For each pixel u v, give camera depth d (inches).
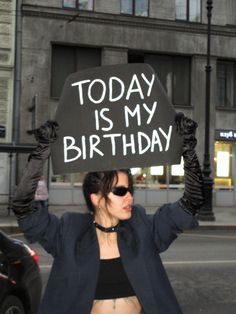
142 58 1098.1
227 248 567.8
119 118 121.7
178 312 117.1
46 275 392.2
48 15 1008.2
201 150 1104.8
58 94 1032.2
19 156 964.0
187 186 118.7
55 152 120.9
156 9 1083.3
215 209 1061.1
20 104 993.5
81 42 1032.2
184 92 1119.6
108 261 116.3
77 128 121.5
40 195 700.0
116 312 114.1
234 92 1149.1
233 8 1141.1
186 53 1101.7
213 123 1111.0
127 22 1056.8
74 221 121.0
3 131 966.4
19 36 994.7
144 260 116.3
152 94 122.1
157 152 120.5
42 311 114.7
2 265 224.4
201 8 1114.7
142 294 113.6
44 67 1008.2
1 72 989.8
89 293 113.3
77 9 1029.2
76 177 1027.3
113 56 1053.2
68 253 116.2
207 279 392.2
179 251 538.9
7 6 994.1
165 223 119.5
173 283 377.1
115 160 120.1
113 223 119.5
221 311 306.3
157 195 1083.9
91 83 122.7
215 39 1115.9
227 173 1128.2
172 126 121.1
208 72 854.5
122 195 117.5
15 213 117.4
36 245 553.6
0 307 215.8
